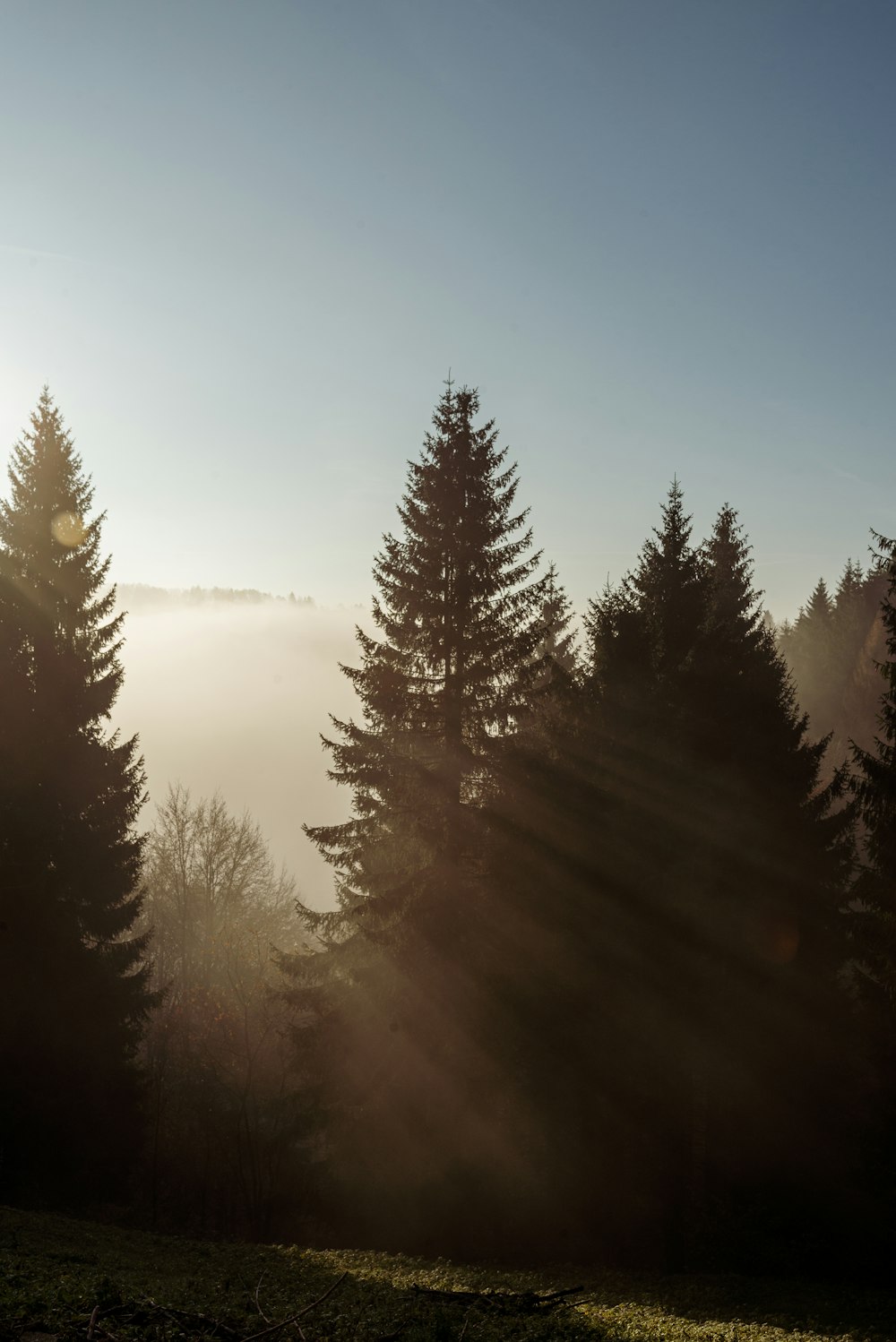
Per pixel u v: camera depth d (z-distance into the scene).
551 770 26.11
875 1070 23.70
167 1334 10.77
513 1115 25.39
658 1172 25.12
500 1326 13.04
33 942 28.17
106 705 31.52
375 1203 26.55
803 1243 23.08
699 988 23.98
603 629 28.44
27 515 31.62
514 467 28.73
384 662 27.41
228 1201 40.34
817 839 25.98
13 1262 14.73
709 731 26.02
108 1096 30.11
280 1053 36.94
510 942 25.50
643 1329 14.21
